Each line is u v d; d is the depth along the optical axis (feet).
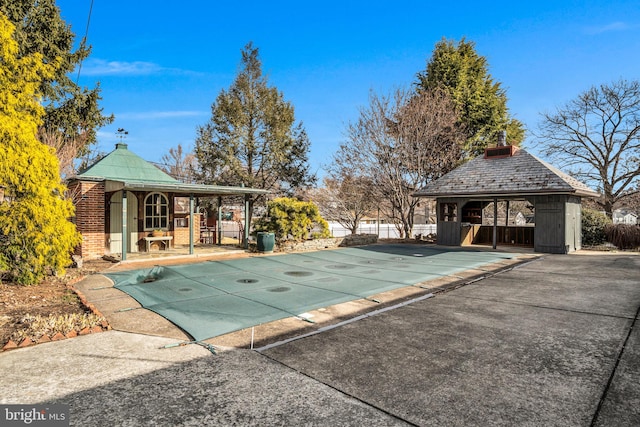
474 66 84.48
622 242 50.31
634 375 11.27
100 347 14.14
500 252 47.32
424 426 8.66
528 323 17.02
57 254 26.17
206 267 34.12
